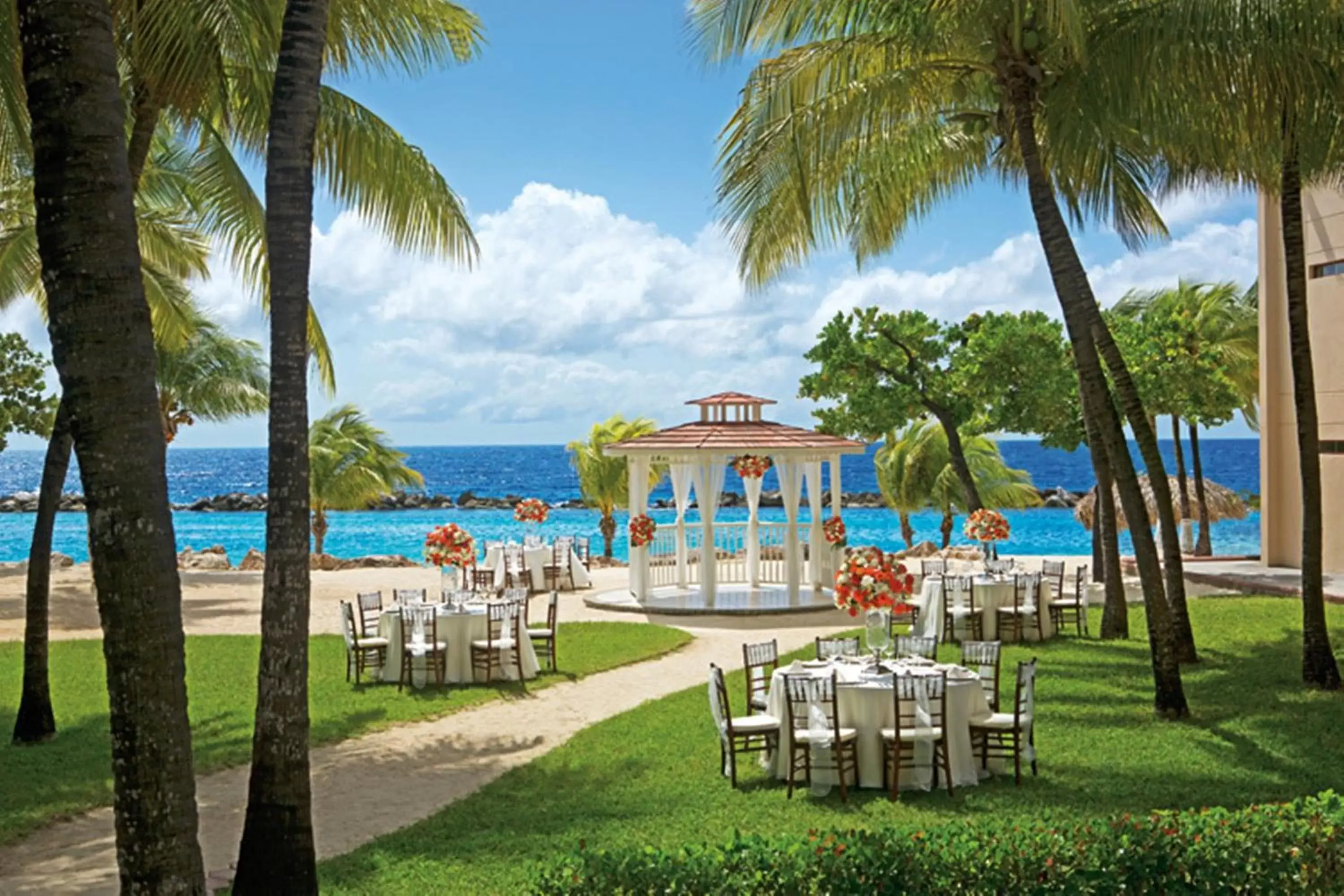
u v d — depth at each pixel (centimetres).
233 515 6041
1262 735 968
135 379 405
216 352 2653
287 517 569
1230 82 970
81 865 720
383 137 1102
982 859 492
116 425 402
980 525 1694
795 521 2023
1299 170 1173
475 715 1196
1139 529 1066
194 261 1750
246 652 1577
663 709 1182
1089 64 1033
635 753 995
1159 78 988
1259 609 1734
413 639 1359
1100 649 1482
